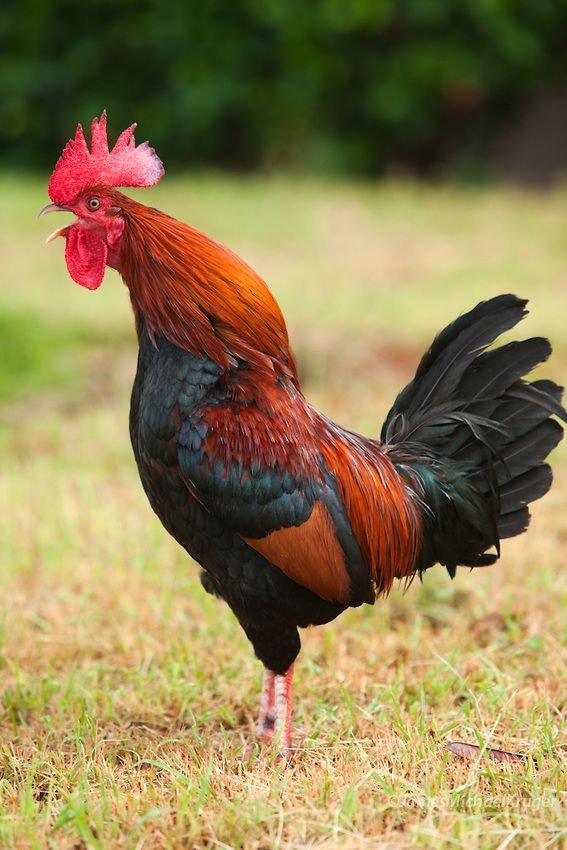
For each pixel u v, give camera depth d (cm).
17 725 770
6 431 1427
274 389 657
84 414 1487
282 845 567
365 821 590
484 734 707
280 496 639
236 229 2477
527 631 895
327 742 712
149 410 654
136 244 659
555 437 725
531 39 3297
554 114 3366
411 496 723
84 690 800
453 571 757
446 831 571
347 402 1474
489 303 742
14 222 2486
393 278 2150
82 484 1233
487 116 3481
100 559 1051
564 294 1988
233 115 3403
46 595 988
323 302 1934
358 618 938
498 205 2797
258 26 3359
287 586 670
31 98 3456
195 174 3412
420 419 744
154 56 3406
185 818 596
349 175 3434
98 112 3406
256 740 727
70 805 598
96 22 3425
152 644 884
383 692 783
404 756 661
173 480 658
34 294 1966
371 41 3391
